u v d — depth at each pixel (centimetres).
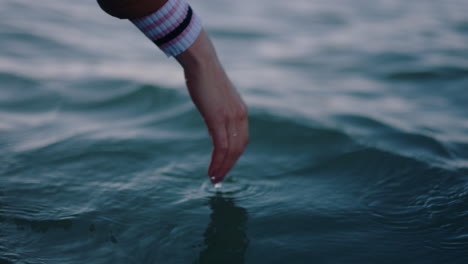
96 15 533
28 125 197
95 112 222
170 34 94
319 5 718
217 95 102
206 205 133
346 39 484
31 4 539
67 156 163
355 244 114
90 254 108
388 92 288
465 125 217
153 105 233
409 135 192
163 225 122
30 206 127
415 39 475
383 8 696
